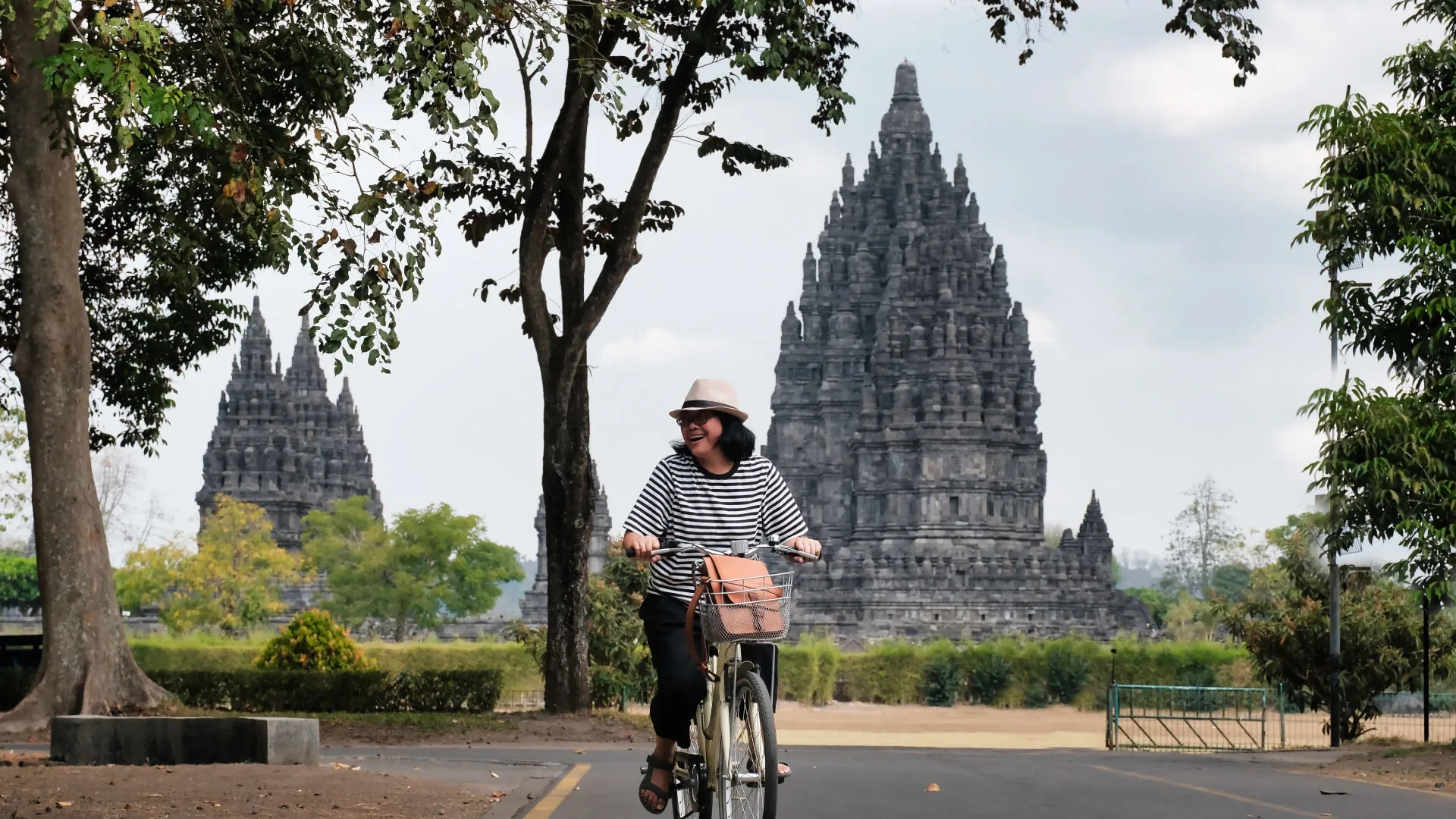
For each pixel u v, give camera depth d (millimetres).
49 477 25453
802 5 25609
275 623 134875
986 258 123250
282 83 24984
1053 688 78938
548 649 31000
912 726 64125
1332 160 23594
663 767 9547
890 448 118375
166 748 16938
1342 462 23453
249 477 152125
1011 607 111625
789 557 9492
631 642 43219
